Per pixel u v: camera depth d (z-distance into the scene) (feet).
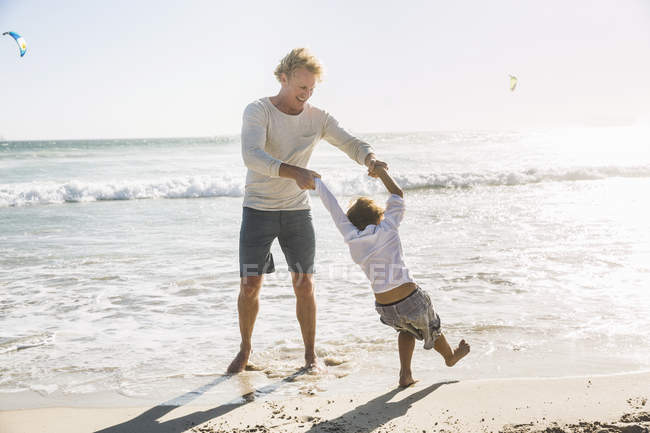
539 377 9.85
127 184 47.57
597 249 21.18
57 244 24.93
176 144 167.32
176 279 18.30
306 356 11.12
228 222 31.86
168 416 8.68
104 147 145.28
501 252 21.21
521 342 11.84
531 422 7.83
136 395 9.64
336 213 9.85
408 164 72.69
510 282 16.84
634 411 8.05
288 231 11.18
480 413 8.29
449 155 88.58
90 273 19.24
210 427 8.17
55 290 17.03
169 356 11.66
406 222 29.19
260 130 10.46
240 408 8.95
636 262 18.92
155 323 13.92
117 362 11.31
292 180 10.93
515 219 29.60
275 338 12.74
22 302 15.76
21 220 33.40
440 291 15.98
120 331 13.30
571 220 28.71
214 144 164.55
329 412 8.62
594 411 8.13
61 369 10.94
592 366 10.36
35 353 11.84
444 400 8.91
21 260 21.42
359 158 10.99
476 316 13.65
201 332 13.21
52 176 62.80
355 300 15.67
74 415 8.78
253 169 10.26
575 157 78.59
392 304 9.50
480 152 94.99
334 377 10.34
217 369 10.91
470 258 20.27
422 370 10.57
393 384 9.89
